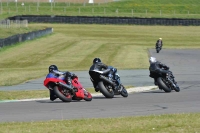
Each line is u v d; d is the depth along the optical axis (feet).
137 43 590.55
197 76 275.39
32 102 160.35
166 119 109.91
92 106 144.87
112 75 168.86
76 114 127.13
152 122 105.70
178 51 490.08
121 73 295.48
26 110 136.87
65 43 563.07
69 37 651.66
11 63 370.53
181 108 138.62
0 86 234.17
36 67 343.05
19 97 184.85
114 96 178.19
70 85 155.02
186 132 94.99
